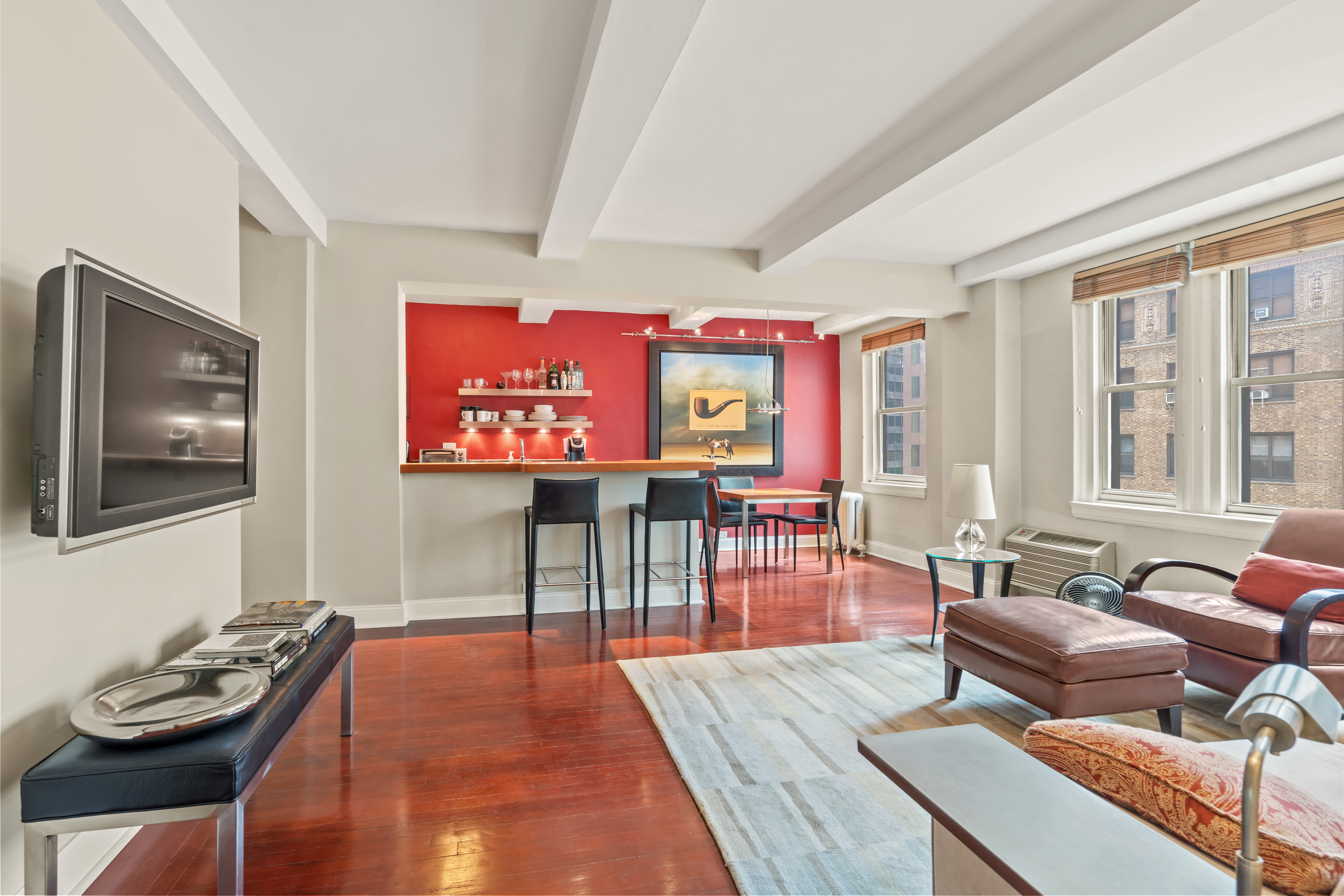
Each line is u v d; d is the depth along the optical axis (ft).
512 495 14.78
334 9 6.79
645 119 8.26
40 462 4.77
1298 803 3.45
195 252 7.93
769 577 18.83
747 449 23.85
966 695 9.81
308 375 12.86
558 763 7.80
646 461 15.39
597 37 6.75
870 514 22.84
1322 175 9.90
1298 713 2.26
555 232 12.46
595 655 11.83
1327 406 10.71
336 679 10.67
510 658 11.66
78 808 4.28
